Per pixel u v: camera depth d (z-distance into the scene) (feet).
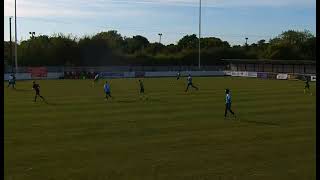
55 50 340.59
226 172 53.57
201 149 66.49
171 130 83.56
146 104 127.75
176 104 128.06
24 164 56.95
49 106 122.62
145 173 53.06
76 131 82.07
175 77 297.12
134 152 64.34
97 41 329.52
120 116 102.47
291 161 59.06
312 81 258.57
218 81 249.55
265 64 323.16
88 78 283.79
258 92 172.24
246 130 83.92
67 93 165.48
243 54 394.93
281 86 208.74
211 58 385.09
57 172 53.21
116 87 197.06
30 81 248.73
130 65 343.46
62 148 67.00
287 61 299.79
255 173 53.16
